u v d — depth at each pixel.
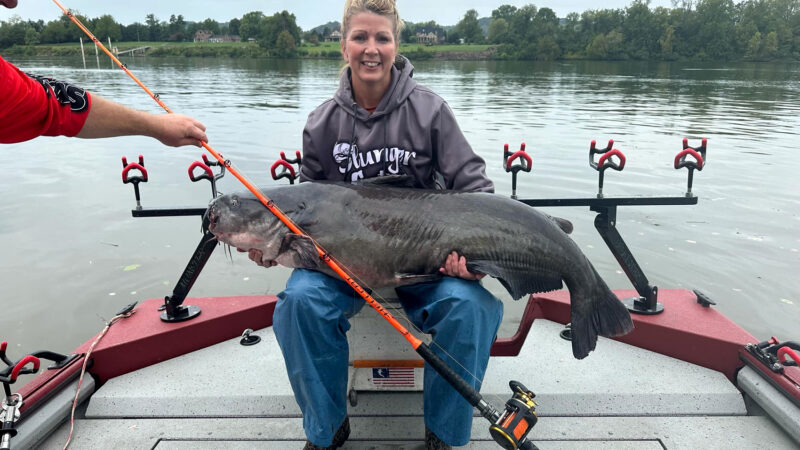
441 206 2.27
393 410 2.54
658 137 12.23
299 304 1.98
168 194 7.72
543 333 3.22
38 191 8.00
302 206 2.35
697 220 6.75
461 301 2.01
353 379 2.62
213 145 11.15
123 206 7.32
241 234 2.41
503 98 21.22
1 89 1.55
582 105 18.88
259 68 40.94
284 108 17.44
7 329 4.48
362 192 2.35
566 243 2.28
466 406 2.06
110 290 5.10
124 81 27.36
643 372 2.78
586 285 2.30
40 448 2.35
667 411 2.56
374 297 2.54
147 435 2.44
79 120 1.82
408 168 2.62
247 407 2.59
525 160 3.02
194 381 2.75
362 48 2.44
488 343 2.12
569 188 7.88
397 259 2.26
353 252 2.28
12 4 1.61
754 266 5.49
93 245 6.10
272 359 2.95
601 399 2.59
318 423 2.04
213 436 2.44
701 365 2.82
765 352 2.54
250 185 2.22
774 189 7.97
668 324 2.90
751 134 12.73
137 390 2.68
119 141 11.99
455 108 17.64
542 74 38.50
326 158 2.72
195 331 3.01
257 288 5.20
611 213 3.02
